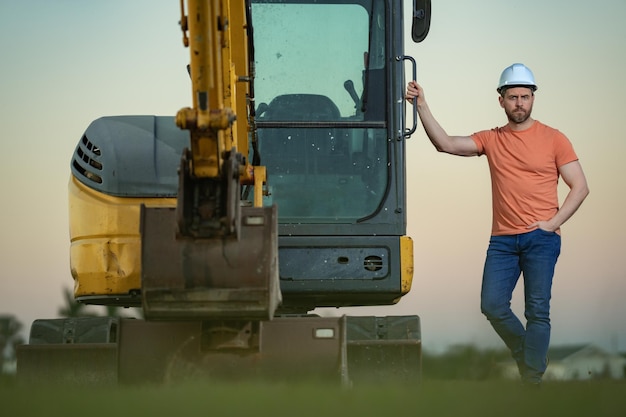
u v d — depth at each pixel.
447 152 8.59
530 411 4.24
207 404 4.36
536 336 8.12
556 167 8.32
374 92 9.05
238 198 6.77
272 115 9.04
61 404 4.35
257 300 6.74
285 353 7.32
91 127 9.05
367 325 8.52
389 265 8.80
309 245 8.80
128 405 4.29
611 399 4.95
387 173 8.97
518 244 8.23
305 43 9.11
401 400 4.72
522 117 8.34
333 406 4.32
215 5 6.83
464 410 4.21
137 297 8.67
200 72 6.67
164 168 8.82
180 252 6.74
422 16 8.77
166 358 7.32
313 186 8.95
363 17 9.11
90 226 8.76
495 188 8.40
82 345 8.36
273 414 3.88
